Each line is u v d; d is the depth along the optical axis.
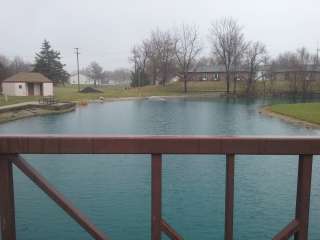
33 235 6.70
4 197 1.71
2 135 1.66
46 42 64.44
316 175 9.87
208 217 7.57
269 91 54.84
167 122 24.45
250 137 1.63
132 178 10.41
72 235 6.71
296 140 1.62
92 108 36.59
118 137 1.63
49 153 1.65
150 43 69.44
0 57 76.31
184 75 61.66
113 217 7.53
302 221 1.70
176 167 11.69
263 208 8.09
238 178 10.50
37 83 47.50
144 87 67.19
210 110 33.41
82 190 9.39
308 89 53.56
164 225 1.70
